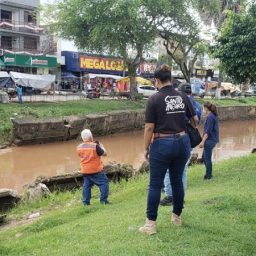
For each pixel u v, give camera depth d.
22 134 23.36
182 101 5.22
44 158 20.92
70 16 33.69
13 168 18.81
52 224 7.60
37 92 39.59
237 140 28.52
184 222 5.81
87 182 8.95
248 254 5.02
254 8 12.06
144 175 12.96
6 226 8.99
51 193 11.25
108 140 27.19
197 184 9.73
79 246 5.35
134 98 38.06
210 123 9.93
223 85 58.91
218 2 38.91
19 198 10.88
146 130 5.13
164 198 7.27
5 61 42.28
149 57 39.62
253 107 44.88
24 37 47.44
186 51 42.25
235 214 6.43
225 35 12.28
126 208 7.62
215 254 4.88
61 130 25.09
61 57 49.16
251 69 12.02
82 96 39.75
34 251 5.59
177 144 5.10
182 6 35.31
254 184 8.91
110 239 5.42
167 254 4.80
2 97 29.66
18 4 46.22
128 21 32.47
